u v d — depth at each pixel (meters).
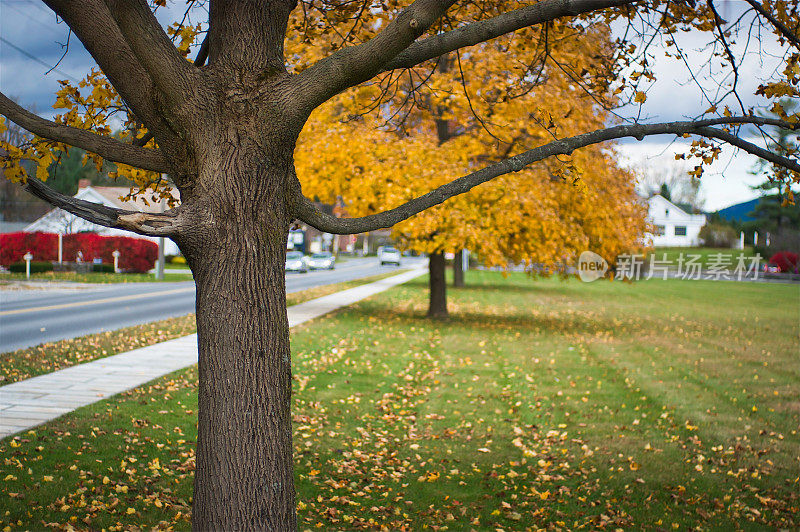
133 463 5.80
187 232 2.78
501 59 12.76
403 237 15.45
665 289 38.81
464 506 5.44
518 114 13.09
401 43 2.76
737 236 69.50
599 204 15.97
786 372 12.32
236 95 2.84
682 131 3.50
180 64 2.83
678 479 6.28
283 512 2.92
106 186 50.22
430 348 13.61
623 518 5.23
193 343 12.38
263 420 2.87
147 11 2.80
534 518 5.25
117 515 4.68
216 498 2.83
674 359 13.42
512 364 12.08
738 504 5.65
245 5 2.85
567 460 6.77
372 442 7.11
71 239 36.78
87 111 3.56
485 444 7.23
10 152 2.56
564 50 5.07
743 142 3.53
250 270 2.86
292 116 2.87
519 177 14.82
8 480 5.10
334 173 15.07
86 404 7.55
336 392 9.18
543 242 15.37
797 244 57.69
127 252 37.44
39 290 24.95
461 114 13.47
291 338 13.72
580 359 12.92
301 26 4.78
